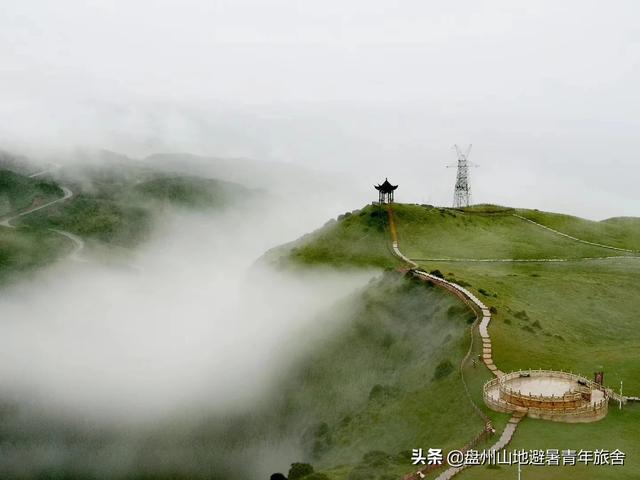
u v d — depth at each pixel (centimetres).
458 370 8831
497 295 12356
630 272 15875
